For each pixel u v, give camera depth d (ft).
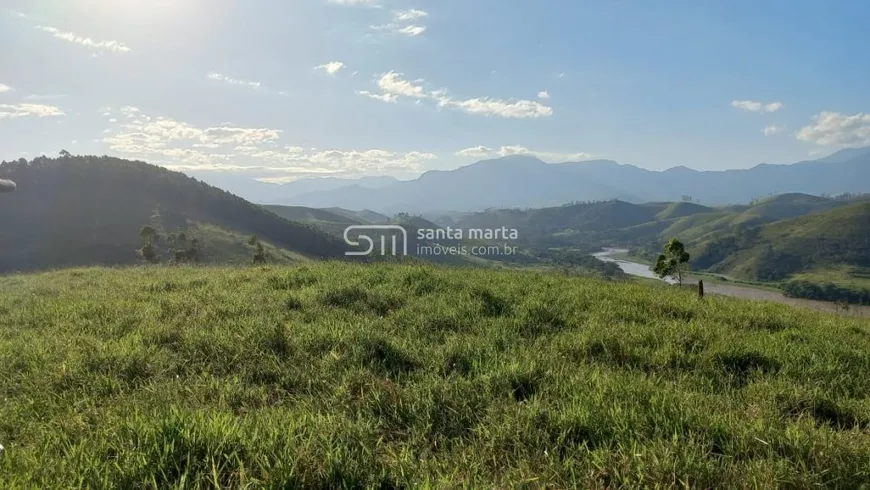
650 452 10.18
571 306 25.90
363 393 14.17
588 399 13.00
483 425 11.96
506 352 17.87
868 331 25.96
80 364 16.30
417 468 10.06
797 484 9.55
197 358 17.46
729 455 10.66
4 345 18.97
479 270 40.40
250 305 24.99
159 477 9.46
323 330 19.77
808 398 14.30
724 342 19.58
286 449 9.96
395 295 26.86
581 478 9.82
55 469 9.43
